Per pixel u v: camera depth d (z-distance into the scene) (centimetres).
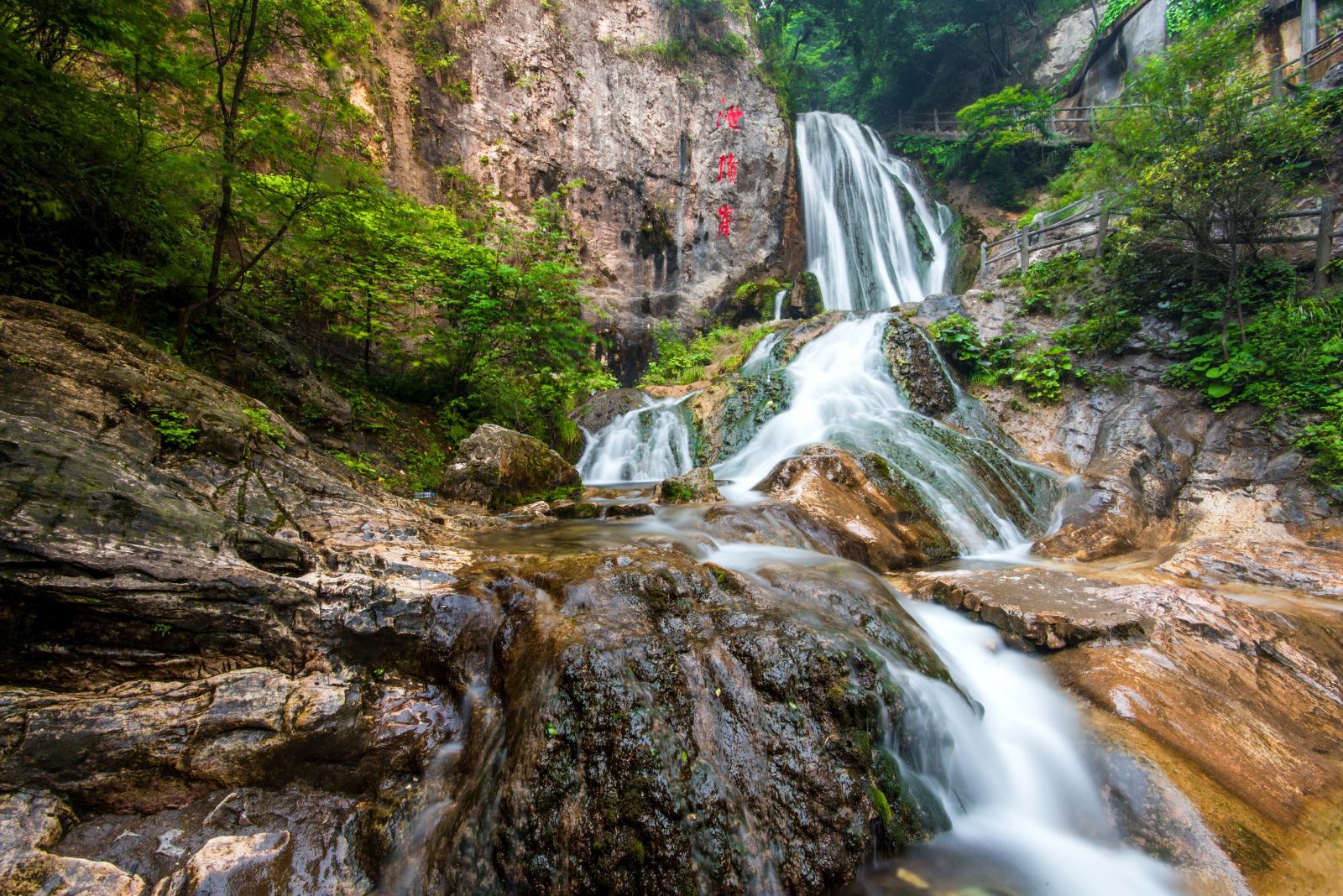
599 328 1630
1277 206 915
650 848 246
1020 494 847
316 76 1111
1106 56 2098
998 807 335
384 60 1358
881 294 1978
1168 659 419
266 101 546
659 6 1892
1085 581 540
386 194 706
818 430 960
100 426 355
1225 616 460
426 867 259
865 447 873
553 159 1625
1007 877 278
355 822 272
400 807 282
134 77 483
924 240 2141
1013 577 552
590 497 813
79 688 273
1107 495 777
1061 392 1071
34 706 252
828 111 3195
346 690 323
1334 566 575
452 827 269
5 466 287
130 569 294
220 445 420
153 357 450
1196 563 607
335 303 802
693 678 316
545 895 240
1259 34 1420
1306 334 855
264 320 749
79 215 502
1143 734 354
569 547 494
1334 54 1207
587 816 255
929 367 1100
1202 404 920
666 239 1802
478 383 945
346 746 299
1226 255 981
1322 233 910
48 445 310
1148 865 287
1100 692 392
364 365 891
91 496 304
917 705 340
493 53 1545
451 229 920
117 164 495
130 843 236
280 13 562
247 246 723
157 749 263
